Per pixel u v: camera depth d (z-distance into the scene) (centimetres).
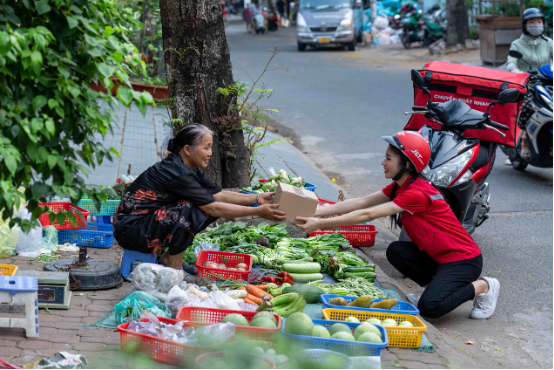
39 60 274
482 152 588
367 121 1184
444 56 2070
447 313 465
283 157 893
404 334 365
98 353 340
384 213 435
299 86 1587
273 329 338
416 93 620
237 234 536
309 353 307
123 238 449
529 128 822
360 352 333
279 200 439
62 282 400
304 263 487
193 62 589
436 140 558
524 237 645
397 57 2175
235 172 622
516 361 384
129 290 422
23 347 346
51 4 300
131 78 1217
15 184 327
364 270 484
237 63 2033
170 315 382
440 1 2681
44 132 286
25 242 502
